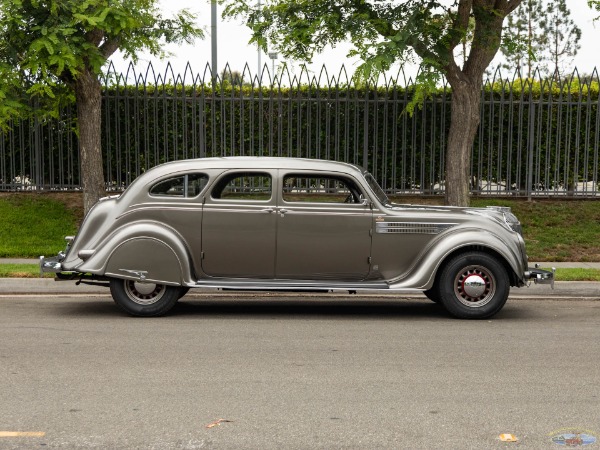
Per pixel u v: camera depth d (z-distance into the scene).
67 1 12.55
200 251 9.60
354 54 12.32
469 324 9.40
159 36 14.75
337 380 6.77
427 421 5.69
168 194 9.62
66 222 15.30
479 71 13.71
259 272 9.67
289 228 9.59
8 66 12.48
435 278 9.82
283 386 6.57
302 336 8.59
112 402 6.08
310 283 9.62
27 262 13.03
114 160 16.75
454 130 13.84
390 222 9.62
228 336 8.54
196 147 16.62
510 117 16.22
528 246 14.64
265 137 16.84
